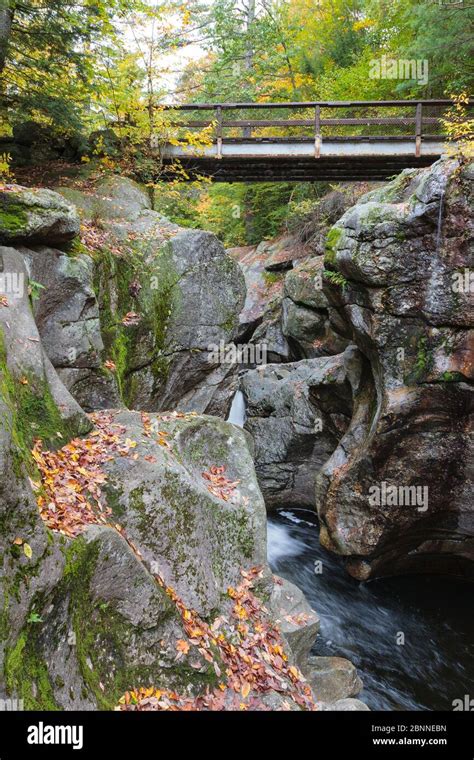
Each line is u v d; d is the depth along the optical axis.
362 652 8.32
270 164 11.68
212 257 9.34
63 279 6.52
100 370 7.14
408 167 11.65
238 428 6.40
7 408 3.79
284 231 20.69
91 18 9.17
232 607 5.09
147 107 10.70
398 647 8.43
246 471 5.99
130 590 4.18
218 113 11.20
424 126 15.70
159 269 8.65
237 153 11.28
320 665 6.90
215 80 20.45
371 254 8.88
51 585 3.47
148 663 4.20
